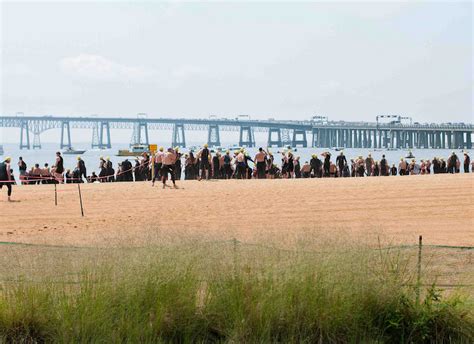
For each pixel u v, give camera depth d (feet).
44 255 38.65
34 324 35.76
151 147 175.32
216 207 98.22
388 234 71.87
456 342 36.22
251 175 175.73
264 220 84.38
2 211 97.55
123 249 38.42
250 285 36.47
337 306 36.01
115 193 120.06
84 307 35.63
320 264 36.91
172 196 113.50
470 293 37.01
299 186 128.16
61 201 109.29
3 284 36.65
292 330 35.76
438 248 45.09
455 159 202.90
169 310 36.09
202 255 37.60
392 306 36.63
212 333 36.24
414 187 121.80
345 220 84.07
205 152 158.40
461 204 97.60
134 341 35.37
